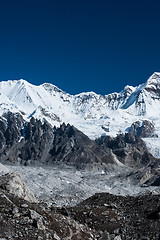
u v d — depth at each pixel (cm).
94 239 4094
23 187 6806
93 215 4919
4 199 4084
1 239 3259
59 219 4069
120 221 4809
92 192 14412
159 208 4953
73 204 9406
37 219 3716
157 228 4400
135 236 4312
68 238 3781
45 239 3488
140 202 5406
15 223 3603
